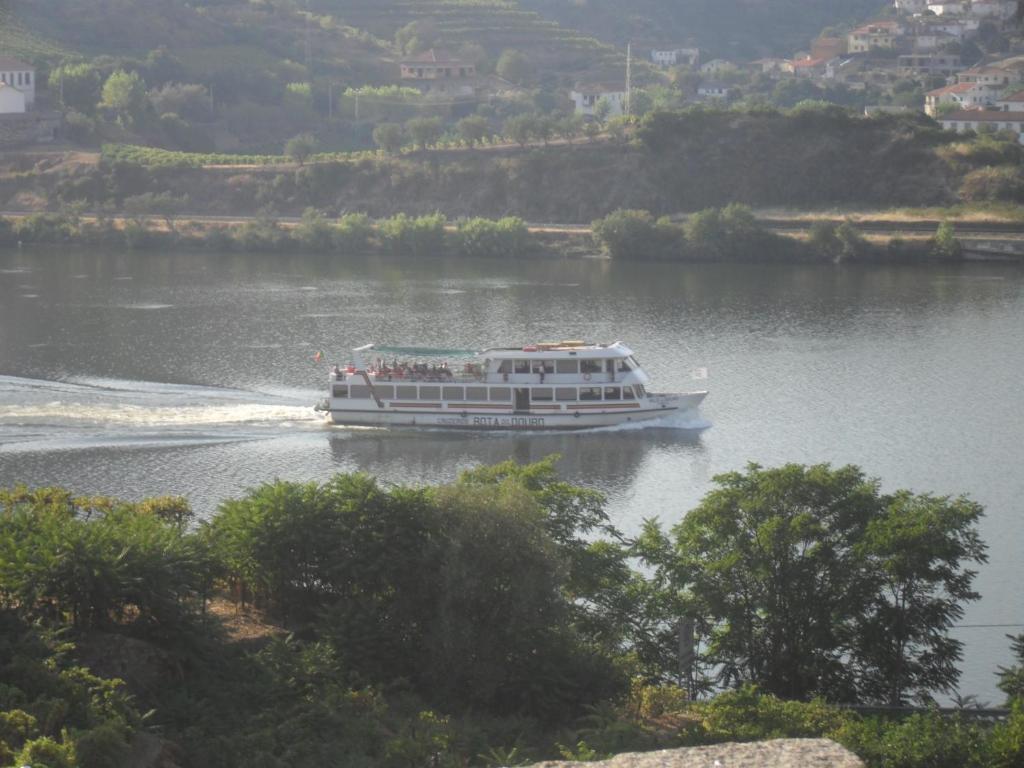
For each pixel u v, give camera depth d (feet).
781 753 154.30
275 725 228.43
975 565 363.35
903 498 286.87
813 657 276.82
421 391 499.51
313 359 588.91
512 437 492.95
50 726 204.33
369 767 218.38
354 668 253.85
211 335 634.02
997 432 483.10
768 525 273.75
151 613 244.63
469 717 243.60
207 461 453.58
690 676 277.44
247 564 272.92
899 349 611.47
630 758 155.33
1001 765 214.90
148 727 217.56
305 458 461.37
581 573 283.38
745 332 647.97
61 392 529.04
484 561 253.85
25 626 235.20
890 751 219.82
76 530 250.37
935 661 280.31
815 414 507.71
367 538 270.87
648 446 476.13
